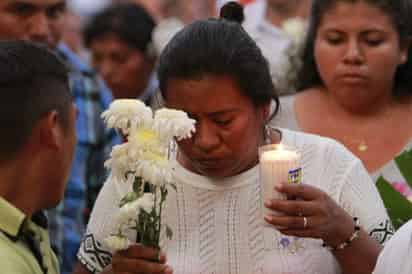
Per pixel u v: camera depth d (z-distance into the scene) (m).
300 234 5.87
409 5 8.15
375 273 5.64
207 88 5.98
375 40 8.10
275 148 5.94
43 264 5.67
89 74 10.67
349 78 8.14
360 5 8.08
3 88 5.53
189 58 6.00
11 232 5.49
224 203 6.50
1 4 9.79
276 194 5.81
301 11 12.09
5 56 5.60
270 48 9.27
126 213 5.59
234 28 6.20
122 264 5.75
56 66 5.73
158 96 6.37
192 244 6.50
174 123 5.58
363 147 8.28
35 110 5.56
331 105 8.47
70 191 10.04
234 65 6.02
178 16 15.16
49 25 10.01
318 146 6.62
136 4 12.97
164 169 5.57
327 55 8.20
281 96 8.74
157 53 11.95
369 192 6.56
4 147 5.52
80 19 17.36
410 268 5.49
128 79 12.70
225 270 6.45
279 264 6.40
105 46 12.66
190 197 6.52
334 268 6.50
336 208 5.96
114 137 10.48
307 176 6.55
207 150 6.07
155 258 5.73
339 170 6.56
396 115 8.38
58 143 5.64
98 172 10.34
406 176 7.05
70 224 10.00
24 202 5.62
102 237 6.55
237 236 6.47
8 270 5.29
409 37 8.23
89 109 10.43
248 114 6.11
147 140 5.58
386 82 8.22
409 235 5.55
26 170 5.59
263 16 12.01
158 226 5.76
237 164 6.30
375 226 6.45
